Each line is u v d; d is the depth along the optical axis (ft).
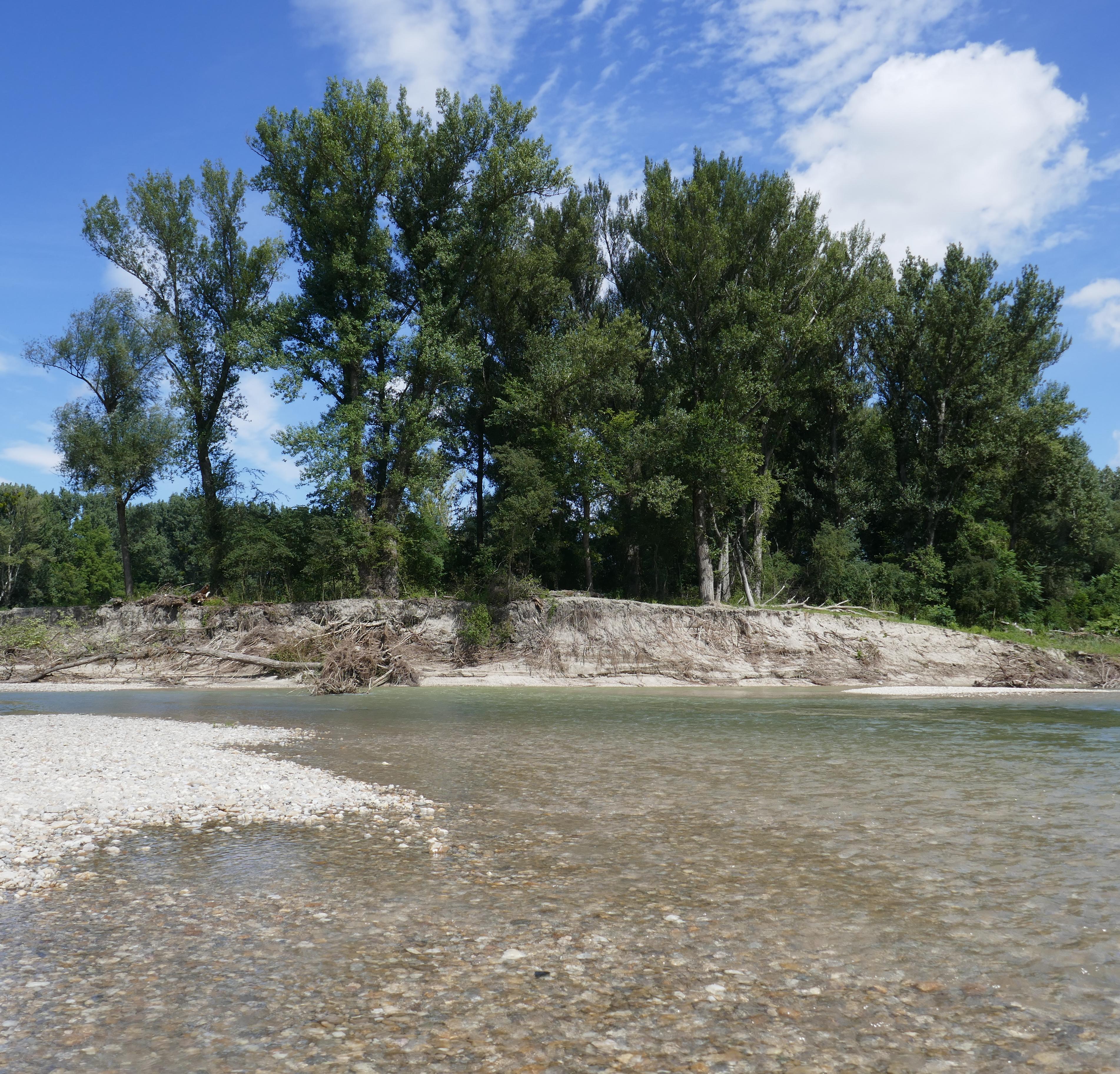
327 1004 16.26
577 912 21.43
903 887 23.24
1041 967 17.92
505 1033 15.08
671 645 111.55
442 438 133.18
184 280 137.18
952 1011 15.94
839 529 139.23
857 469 149.48
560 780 38.86
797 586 141.28
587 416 126.52
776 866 25.32
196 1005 16.20
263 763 42.01
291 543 125.08
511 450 124.06
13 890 23.07
